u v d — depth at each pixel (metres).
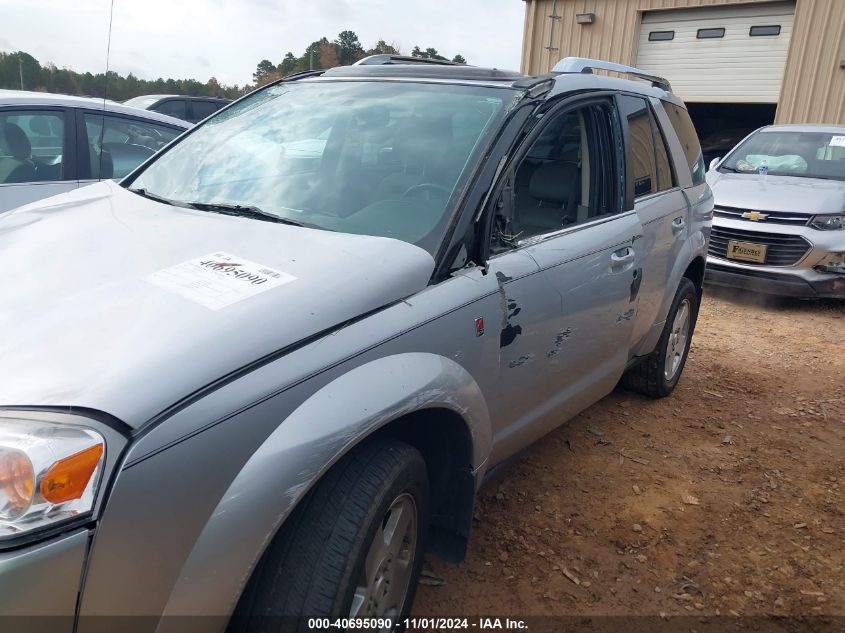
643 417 4.39
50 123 5.04
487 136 2.60
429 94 2.94
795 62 14.38
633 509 3.34
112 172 5.34
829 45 13.96
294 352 1.81
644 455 3.89
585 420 4.29
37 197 4.89
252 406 1.68
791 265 6.98
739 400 4.78
